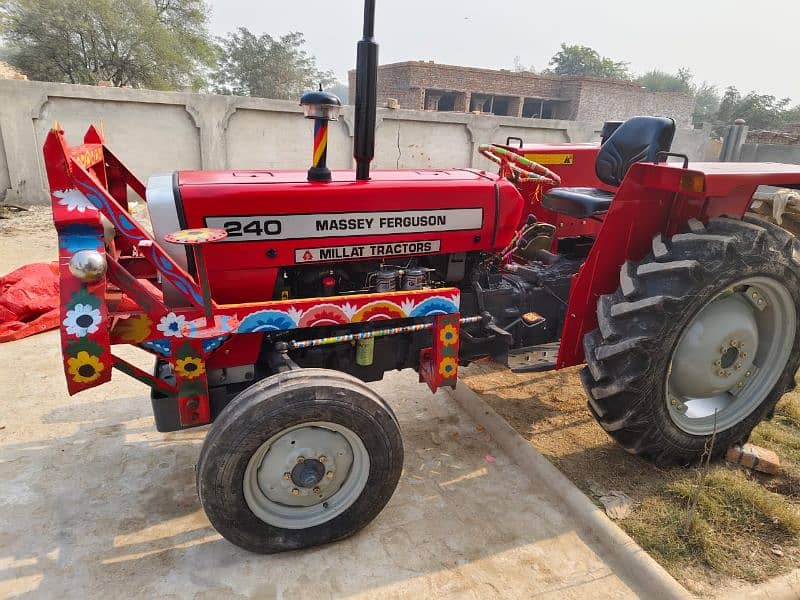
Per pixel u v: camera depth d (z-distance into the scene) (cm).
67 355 188
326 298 217
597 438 293
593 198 318
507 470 266
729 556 215
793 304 259
